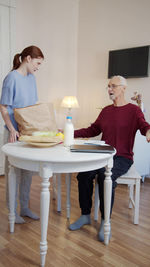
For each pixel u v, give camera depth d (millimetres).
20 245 1721
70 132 1722
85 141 1969
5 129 2004
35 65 1957
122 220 2133
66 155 1454
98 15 3957
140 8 3438
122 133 2072
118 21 3709
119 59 3646
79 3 4227
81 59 4281
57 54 4059
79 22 4254
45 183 1426
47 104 1962
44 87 3949
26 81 1996
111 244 1761
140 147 3127
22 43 3576
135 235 1892
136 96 3221
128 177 1983
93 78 4133
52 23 3922
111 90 2133
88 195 1982
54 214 2219
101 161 1560
